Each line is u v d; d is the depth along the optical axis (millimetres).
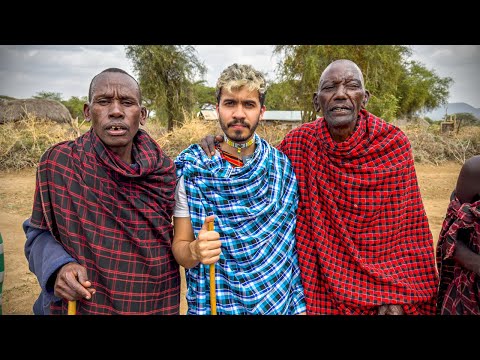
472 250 2367
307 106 12602
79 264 2227
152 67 13836
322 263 2611
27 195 9023
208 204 2494
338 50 12148
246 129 2438
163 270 2404
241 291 2488
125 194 2297
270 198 2566
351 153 2557
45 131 12352
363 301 2541
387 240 2637
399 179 2617
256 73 2387
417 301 2564
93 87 2238
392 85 13469
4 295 4680
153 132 13922
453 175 10875
